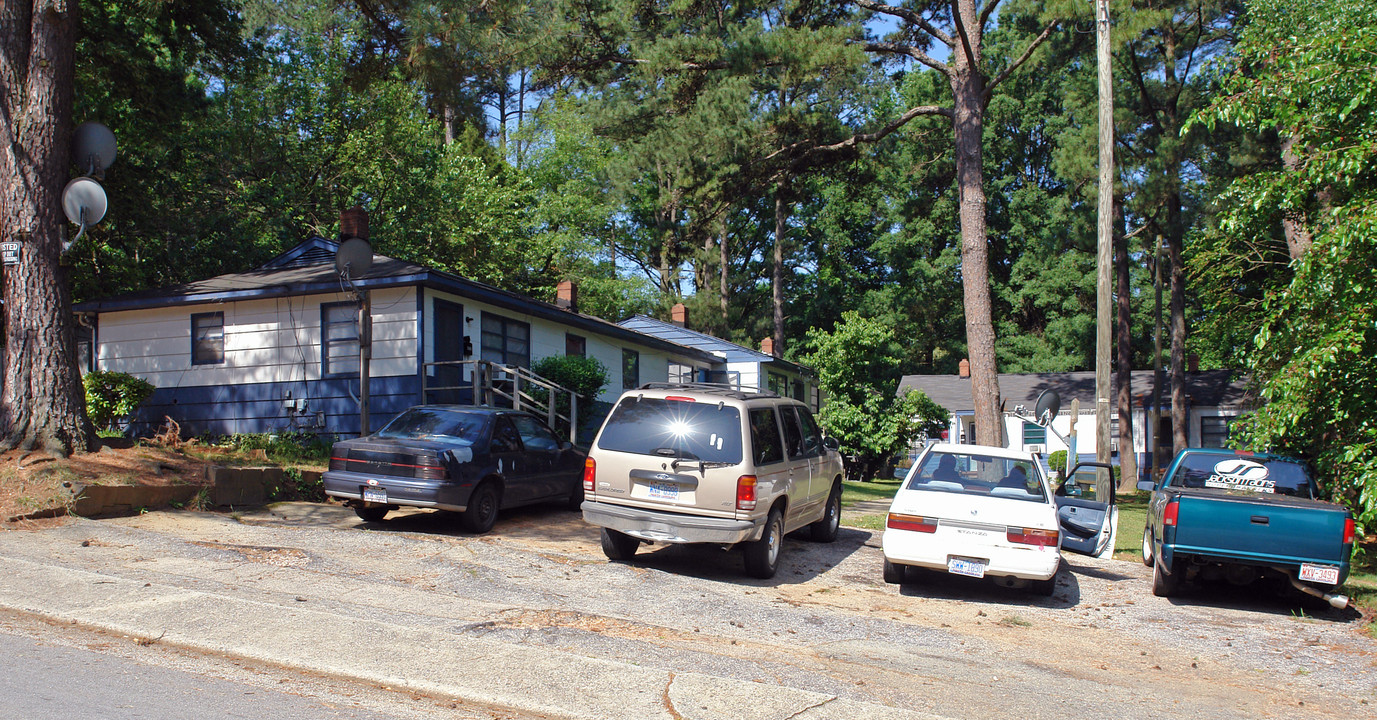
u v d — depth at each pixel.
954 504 8.90
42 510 9.30
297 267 18.66
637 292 42.38
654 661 5.71
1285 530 8.55
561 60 20.52
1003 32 45.34
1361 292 10.05
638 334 24.45
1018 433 36.34
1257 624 8.29
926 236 47.16
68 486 9.78
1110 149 14.65
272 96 27.97
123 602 6.39
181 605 6.32
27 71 11.11
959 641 7.07
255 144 27.44
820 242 51.41
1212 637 7.70
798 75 18.94
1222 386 35.06
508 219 33.69
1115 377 36.19
